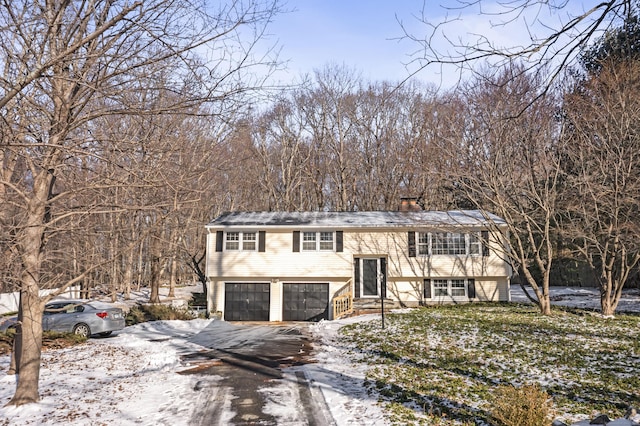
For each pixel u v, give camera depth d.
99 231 8.20
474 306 22.78
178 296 36.03
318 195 39.50
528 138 19.75
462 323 16.84
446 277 24.12
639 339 13.48
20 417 7.22
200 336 17.12
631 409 6.76
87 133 7.85
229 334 17.61
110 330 17.02
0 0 5.65
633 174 17.08
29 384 7.90
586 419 6.88
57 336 15.14
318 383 9.41
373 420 7.12
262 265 24.70
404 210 28.00
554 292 29.27
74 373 10.35
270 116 33.81
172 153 7.95
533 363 10.73
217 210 31.42
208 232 25.08
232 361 12.00
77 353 13.02
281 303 24.81
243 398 8.47
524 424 6.03
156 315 22.61
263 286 25.08
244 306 24.91
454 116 20.73
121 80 6.93
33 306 7.87
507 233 23.75
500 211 21.58
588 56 16.61
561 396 8.26
